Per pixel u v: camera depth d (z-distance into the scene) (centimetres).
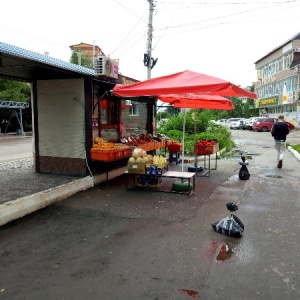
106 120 938
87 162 852
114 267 411
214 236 513
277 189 835
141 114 1171
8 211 573
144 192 787
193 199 729
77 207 664
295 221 587
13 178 853
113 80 903
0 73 793
